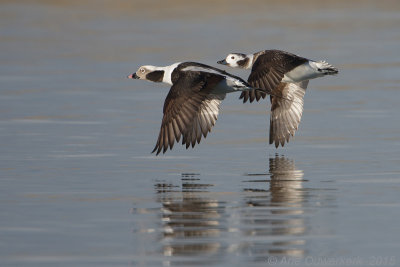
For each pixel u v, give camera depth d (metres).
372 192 12.40
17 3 51.84
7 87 24.25
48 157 15.34
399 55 30.62
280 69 14.27
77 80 25.67
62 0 52.44
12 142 16.78
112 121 19.23
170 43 34.16
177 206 11.64
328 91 23.45
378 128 18.14
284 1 51.41
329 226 10.53
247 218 10.94
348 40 35.09
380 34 37.16
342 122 18.92
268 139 17.23
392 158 15.06
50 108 20.89
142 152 15.88
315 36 36.25
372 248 9.64
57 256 9.45
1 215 11.20
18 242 9.96
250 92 14.12
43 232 10.38
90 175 13.84
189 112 12.15
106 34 38.06
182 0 51.69
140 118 19.64
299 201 11.88
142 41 35.09
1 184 13.13
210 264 9.15
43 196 12.32
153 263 9.20
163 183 13.20
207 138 17.36
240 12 46.66
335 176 13.61
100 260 9.30
